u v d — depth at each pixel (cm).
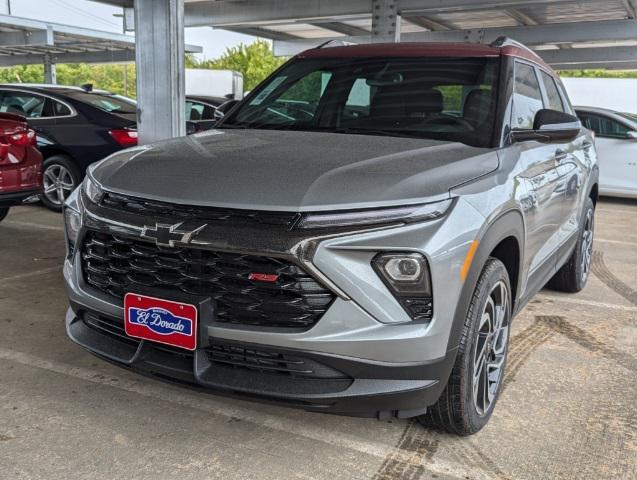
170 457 254
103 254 258
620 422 294
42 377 320
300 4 1359
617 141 984
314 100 358
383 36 1255
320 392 226
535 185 314
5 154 513
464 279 235
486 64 341
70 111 736
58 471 242
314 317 224
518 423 290
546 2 1165
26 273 495
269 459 255
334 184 231
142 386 314
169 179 247
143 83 680
